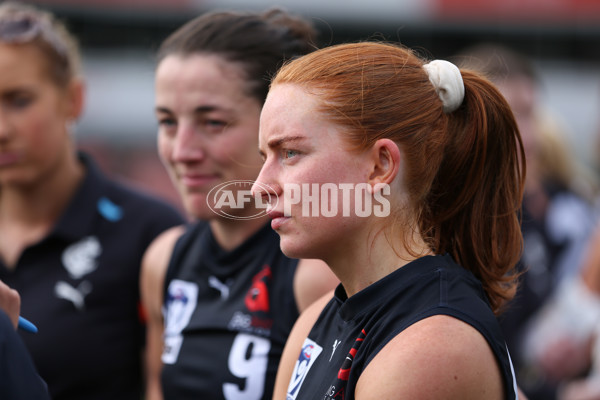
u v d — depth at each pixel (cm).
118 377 834
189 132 634
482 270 492
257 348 625
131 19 2480
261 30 647
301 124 433
